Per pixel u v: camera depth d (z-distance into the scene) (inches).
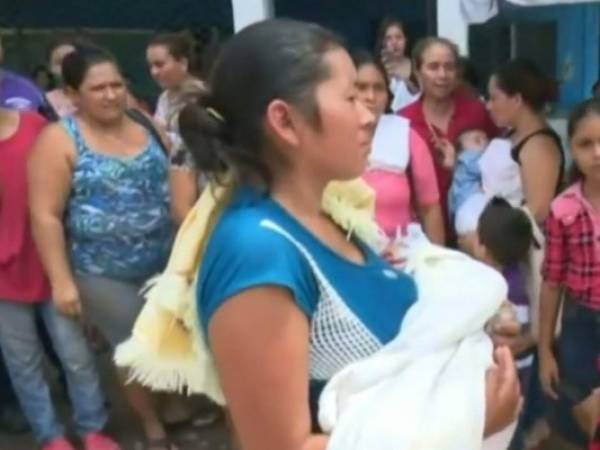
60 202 144.5
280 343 51.3
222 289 52.2
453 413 52.4
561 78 237.8
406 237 70.1
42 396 161.2
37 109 174.4
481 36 233.6
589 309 129.4
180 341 58.6
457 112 170.9
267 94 53.7
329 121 53.5
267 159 55.4
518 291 131.6
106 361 193.5
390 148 140.6
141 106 202.8
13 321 155.9
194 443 165.6
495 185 150.8
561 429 137.7
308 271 53.7
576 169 130.6
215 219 57.1
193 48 197.5
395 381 53.7
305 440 51.7
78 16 329.7
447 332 55.7
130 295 150.0
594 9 233.3
